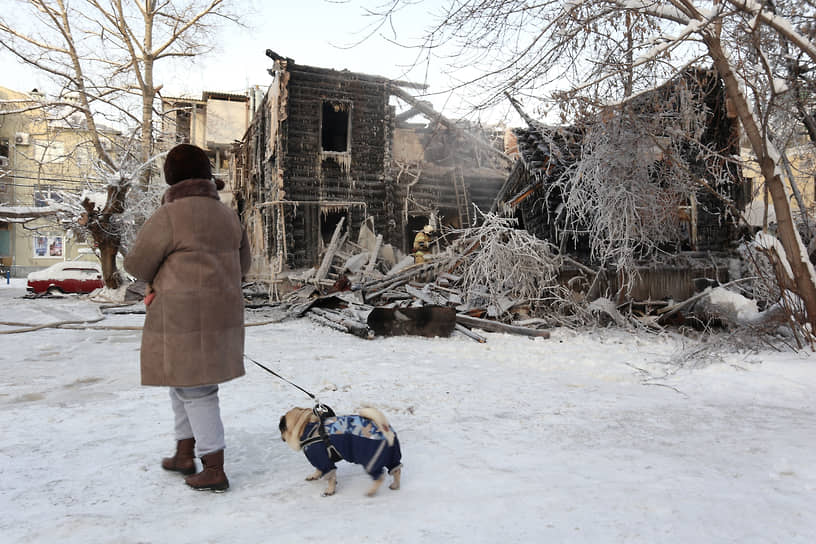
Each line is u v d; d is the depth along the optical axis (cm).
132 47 2694
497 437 385
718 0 636
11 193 3981
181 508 260
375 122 2380
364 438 272
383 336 1076
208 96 3756
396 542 217
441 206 2497
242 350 309
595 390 569
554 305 1248
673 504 256
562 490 276
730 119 1252
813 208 909
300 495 276
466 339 1059
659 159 1016
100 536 227
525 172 1516
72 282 2223
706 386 589
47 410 464
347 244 2205
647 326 1159
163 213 286
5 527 236
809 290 727
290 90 2264
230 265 305
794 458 328
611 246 1094
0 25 2389
